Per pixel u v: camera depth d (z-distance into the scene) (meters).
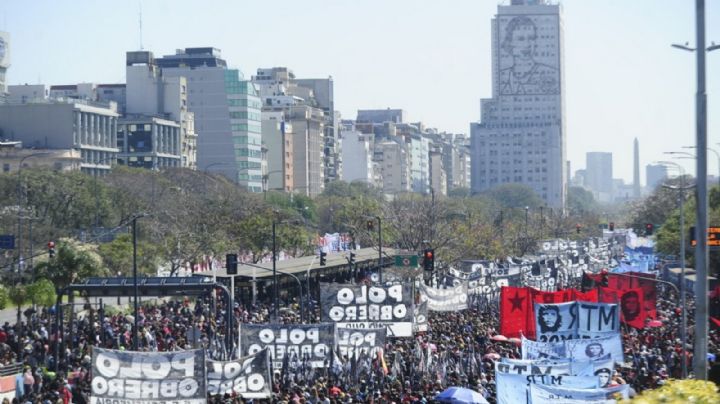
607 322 67.94
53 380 66.31
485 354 73.56
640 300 86.75
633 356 73.12
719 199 185.50
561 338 68.38
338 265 153.62
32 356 75.25
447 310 103.62
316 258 160.12
